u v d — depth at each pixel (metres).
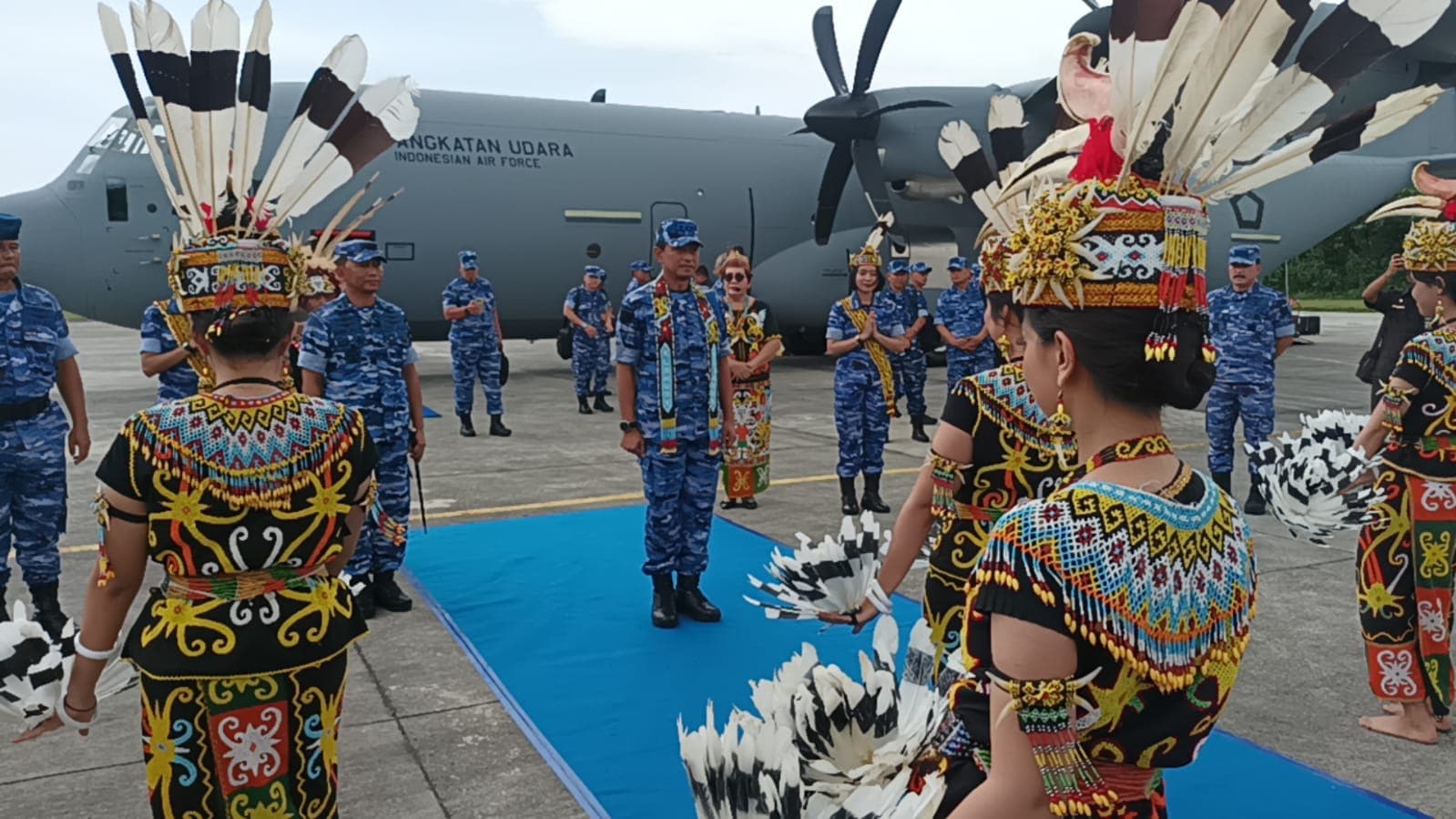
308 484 1.74
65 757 3.14
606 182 13.82
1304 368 15.70
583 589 4.89
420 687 3.68
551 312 14.13
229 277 1.73
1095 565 0.95
